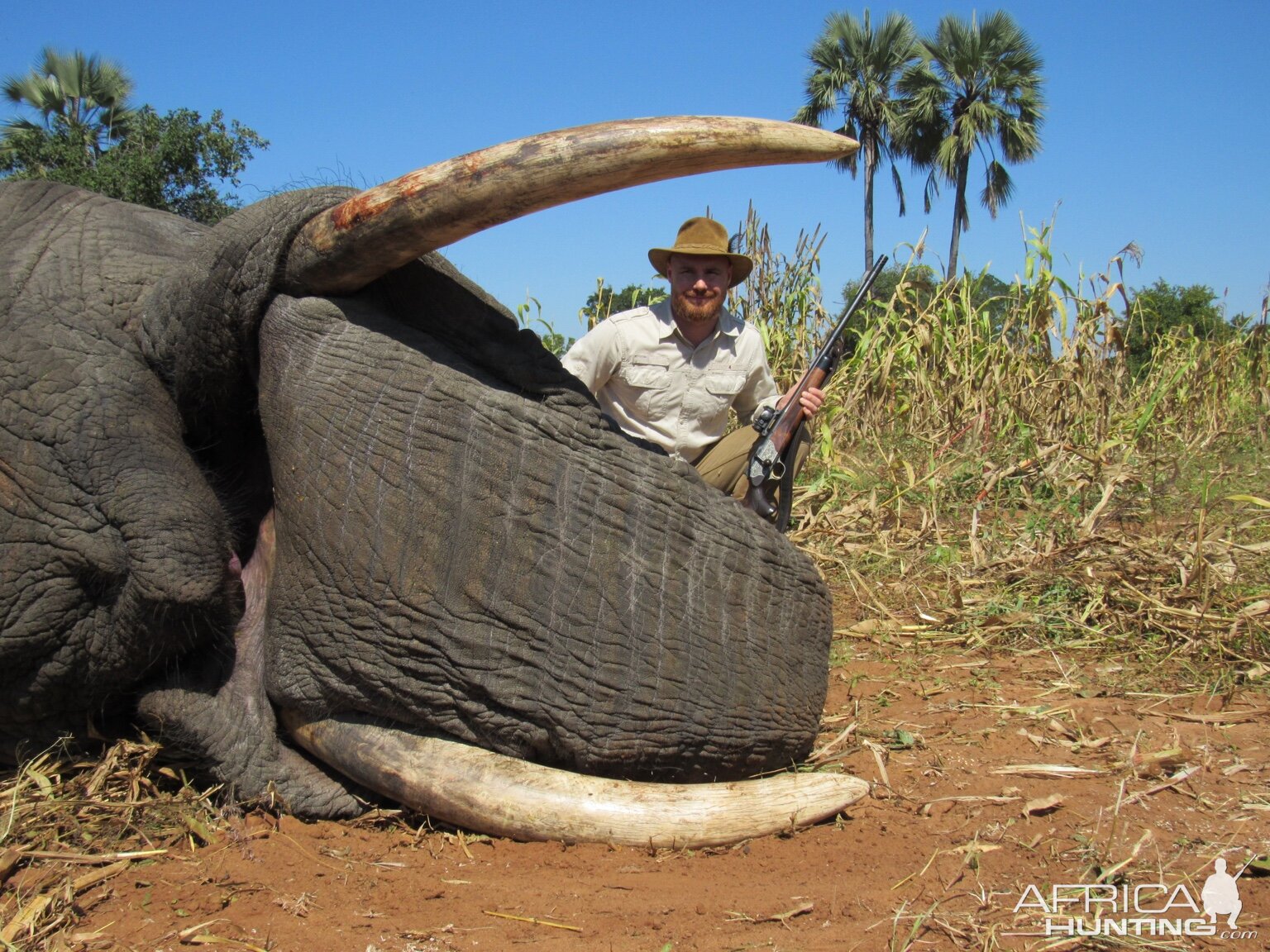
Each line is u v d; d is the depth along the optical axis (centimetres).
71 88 2591
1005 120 3678
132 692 382
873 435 1044
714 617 357
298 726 366
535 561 338
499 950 280
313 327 346
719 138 293
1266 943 287
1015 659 551
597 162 298
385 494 337
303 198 349
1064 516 746
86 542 354
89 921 296
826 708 478
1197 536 643
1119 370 1084
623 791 341
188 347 364
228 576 374
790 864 329
